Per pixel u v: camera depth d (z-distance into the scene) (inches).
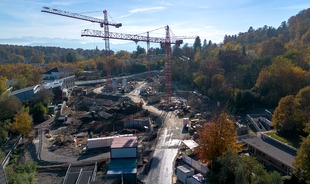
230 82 4247.0
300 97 2561.5
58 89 4608.8
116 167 2105.1
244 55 5167.3
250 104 3577.8
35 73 6033.5
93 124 3474.4
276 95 3454.7
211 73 4768.7
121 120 3518.7
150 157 2417.6
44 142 2883.9
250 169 1588.3
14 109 3245.6
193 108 3973.9
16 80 5201.8
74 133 3198.8
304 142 1619.1
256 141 2303.2
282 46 5142.7
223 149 1955.0
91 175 2046.0
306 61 3826.3
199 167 2060.8
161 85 5772.6
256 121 3024.1
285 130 2389.3
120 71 7677.2
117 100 4722.0
